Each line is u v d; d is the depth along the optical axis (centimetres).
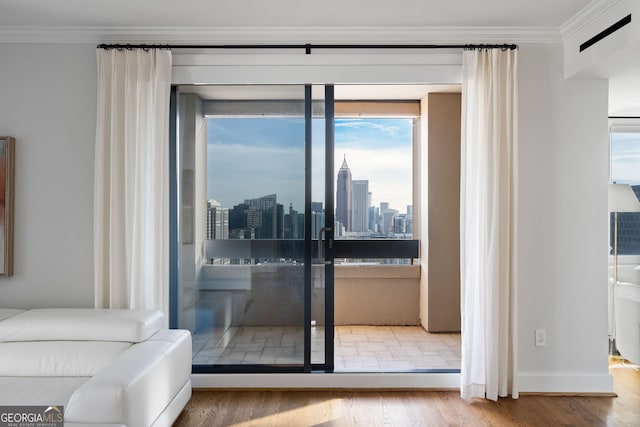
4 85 382
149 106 374
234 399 365
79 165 383
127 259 372
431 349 500
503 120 373
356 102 593
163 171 372
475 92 370
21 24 370
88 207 384
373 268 594
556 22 366
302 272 394
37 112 383
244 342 394
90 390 233
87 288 384
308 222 393
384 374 387
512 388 369
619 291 474
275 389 386
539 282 383
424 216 577
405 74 383
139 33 380
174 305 394
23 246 383
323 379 386
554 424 323
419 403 359
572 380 381
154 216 369
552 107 383
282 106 393
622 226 541
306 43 382
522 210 384
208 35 380
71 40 381
